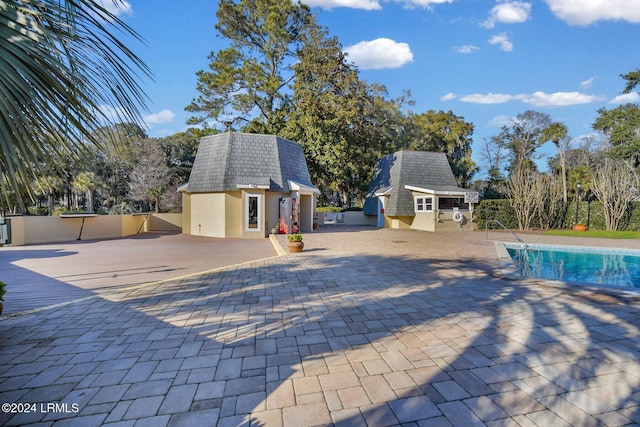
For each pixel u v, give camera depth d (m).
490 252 9.99
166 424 2.14
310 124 20.39
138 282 6.12
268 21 21.28
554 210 18.53
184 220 17.22
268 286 5.77
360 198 32.88
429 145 32.81
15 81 1.37
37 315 4.25
